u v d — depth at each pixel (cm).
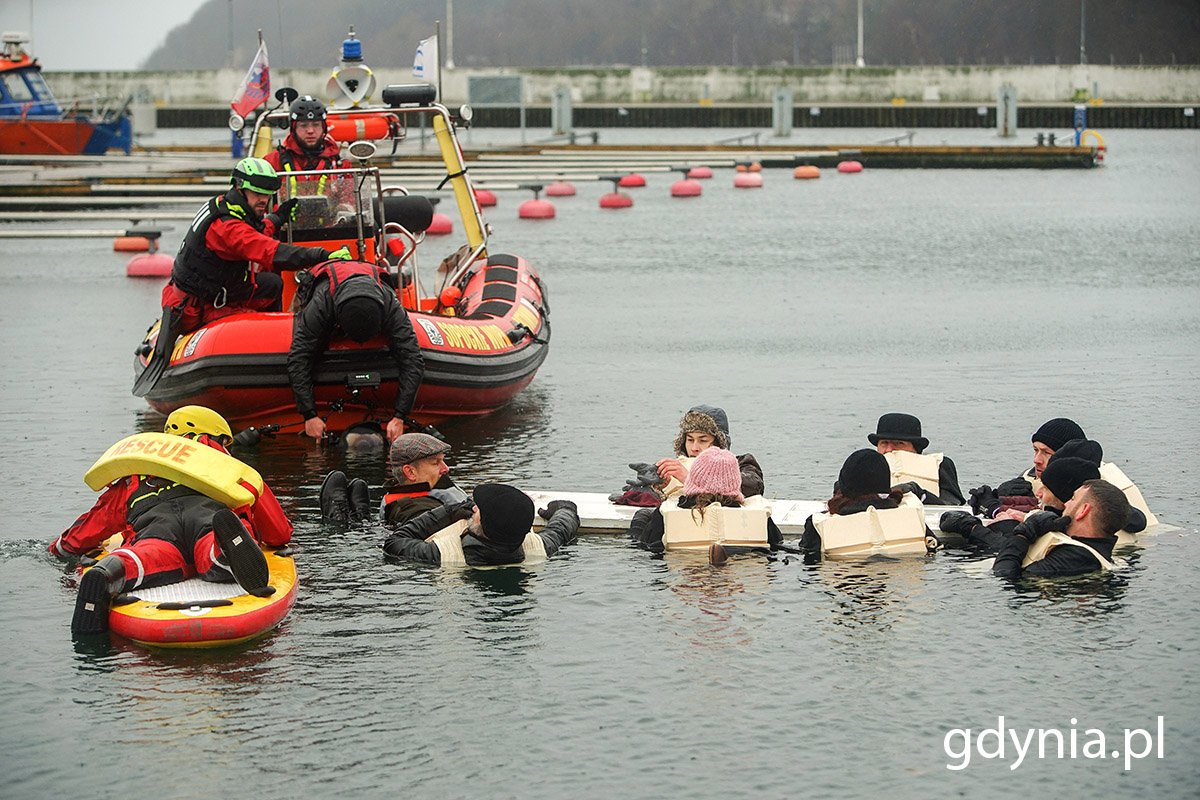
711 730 642
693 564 866
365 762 613
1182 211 3553
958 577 836
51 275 2539
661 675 700
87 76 9206
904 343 1725
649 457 1159
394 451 925
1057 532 850
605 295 2208
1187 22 10112
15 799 582
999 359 1605
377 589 821
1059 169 5166
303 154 1291
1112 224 3272
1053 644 734
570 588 823
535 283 1547
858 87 8969
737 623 767
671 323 1909
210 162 4594
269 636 750
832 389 1437
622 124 8481
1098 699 670
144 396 1258
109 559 756
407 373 1173
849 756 618
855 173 5097
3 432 1258
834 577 838
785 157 5016
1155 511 973
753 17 11731
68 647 735
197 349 1183
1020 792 588
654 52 11912
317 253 1191
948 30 10650
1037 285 2281
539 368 1526
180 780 598
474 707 666
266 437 1229
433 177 3791
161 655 725
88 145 5191
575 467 1127
